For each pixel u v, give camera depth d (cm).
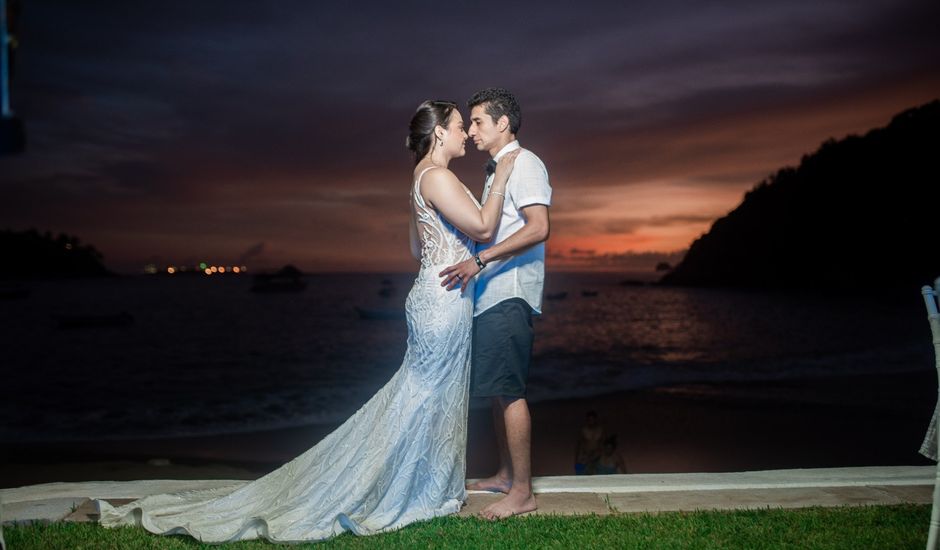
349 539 338
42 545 328
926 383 2577
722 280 18062
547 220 360
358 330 6456
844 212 15088
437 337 362
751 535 324
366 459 362
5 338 5675
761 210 18050
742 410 2131
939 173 13525
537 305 379
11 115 182
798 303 10106
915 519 340
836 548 307
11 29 189
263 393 2786
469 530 342
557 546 316
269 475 379
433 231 369
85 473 1491
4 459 1630
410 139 383
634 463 1524
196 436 1905
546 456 1598
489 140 373
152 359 4306
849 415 1991
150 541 336
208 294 14725
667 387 2716
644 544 316
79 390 3031
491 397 390
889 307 8656
